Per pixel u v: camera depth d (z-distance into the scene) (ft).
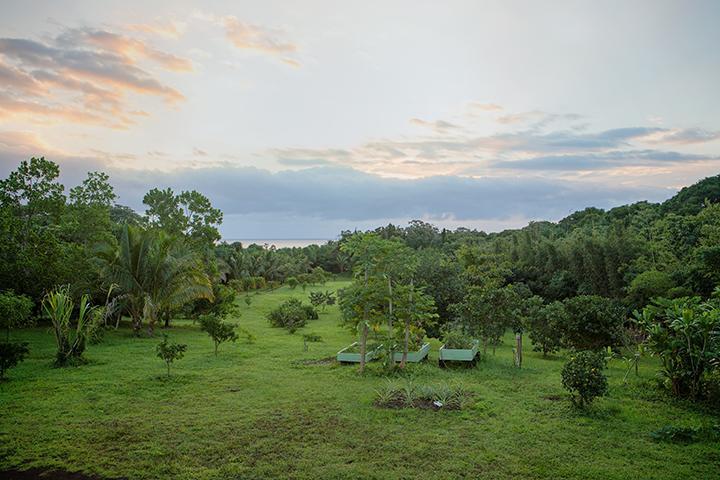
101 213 91.15
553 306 58.39
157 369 44.73
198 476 21.24
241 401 33.22
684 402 33.24
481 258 97.35
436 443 25.26
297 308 94.17
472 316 55.93
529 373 45.09
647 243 89.15
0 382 38.47
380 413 30.37
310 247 276.21
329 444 25.05
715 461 22.89
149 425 27.91
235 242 228.84
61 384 37.91
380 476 21.18
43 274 70.49
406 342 46.34
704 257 59.41
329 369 45.42
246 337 72.33
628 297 74.38
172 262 75.97
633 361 49.06
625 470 21.83
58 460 22.88
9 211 69.72
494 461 22.90
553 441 25.59
